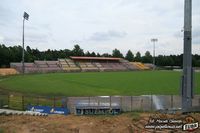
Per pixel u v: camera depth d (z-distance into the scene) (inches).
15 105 1439.5
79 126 697.6
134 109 1261.1
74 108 1261.1
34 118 844.0
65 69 5319.9
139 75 4040.4
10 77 3417.8
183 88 741.3
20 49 6284.5
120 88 2325.3
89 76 3754.9
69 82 2827.3
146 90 2190.0
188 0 711.7
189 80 729.6
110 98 1298.0
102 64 6259.8
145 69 6151.6
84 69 5506.9
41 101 1585.9
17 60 6107.3
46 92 2044.8
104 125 701.9
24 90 2148.1
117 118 780.6
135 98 1416.1
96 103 1307.8
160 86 2485.2
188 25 714.8
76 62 6131.9
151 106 1284.4
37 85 2503.7
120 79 3265.3
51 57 7411.4
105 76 3777.1
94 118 822.5
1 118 857.5
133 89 2257.6
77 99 1401.3
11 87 2331.4
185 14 717.9
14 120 813.2
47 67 5369.1
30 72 4566.9
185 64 729.0
